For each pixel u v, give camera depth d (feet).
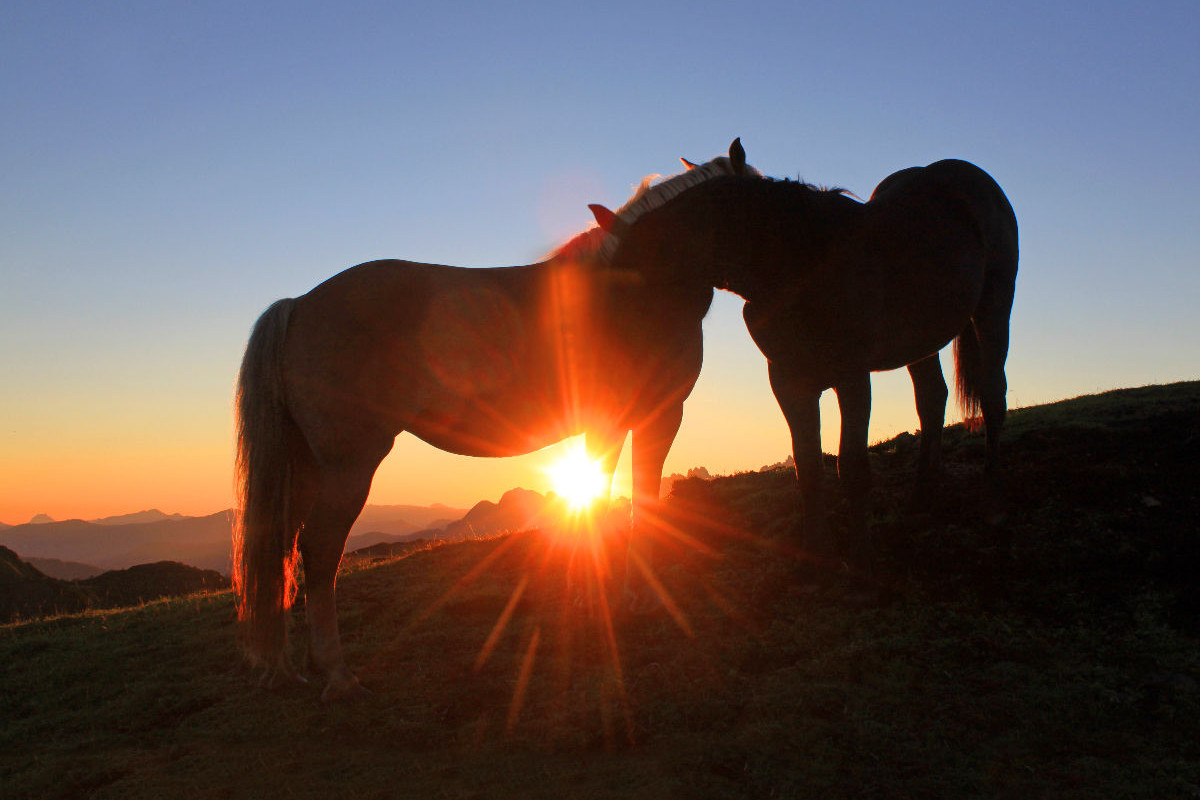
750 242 15.20
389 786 11.12
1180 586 14.85
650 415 17.22
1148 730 11.00
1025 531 17.46
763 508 22.52
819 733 11.35
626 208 16.52
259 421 13.80
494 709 13.47
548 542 24.39
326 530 13.82
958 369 20.38
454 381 14.26
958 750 10.80
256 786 11.43
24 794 11.85
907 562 17.08
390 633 18.03
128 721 14.74
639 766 11.05
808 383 16.53
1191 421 21.50
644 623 16.62
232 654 18.19
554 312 15.12
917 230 17.01
